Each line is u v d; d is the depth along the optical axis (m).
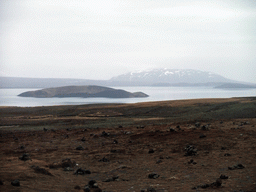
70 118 84.25
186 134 29.11
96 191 11.81
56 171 16.91
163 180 14.16
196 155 20.39
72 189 11.99
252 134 26.64
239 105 84.12
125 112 110.06
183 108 102.75
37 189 11.25
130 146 26.47
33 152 25.69
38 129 54.78
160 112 100.69
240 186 11.77
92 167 18.70
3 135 43.06
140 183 13.73
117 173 16.67
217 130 30.08
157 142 27.05
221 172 14.92
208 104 105.62
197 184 12.71
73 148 27.31
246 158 17.97
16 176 13.20
